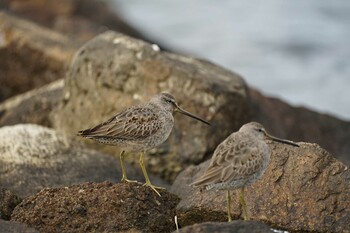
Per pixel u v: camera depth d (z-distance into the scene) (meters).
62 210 11.62
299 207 11.90
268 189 12.18
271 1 35.97
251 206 12.05
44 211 11.65
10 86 23.05
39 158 15.34
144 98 16.73
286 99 26.75
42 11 29.45
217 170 11.01
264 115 20.11
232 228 10.41
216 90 16.70
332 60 29.53
